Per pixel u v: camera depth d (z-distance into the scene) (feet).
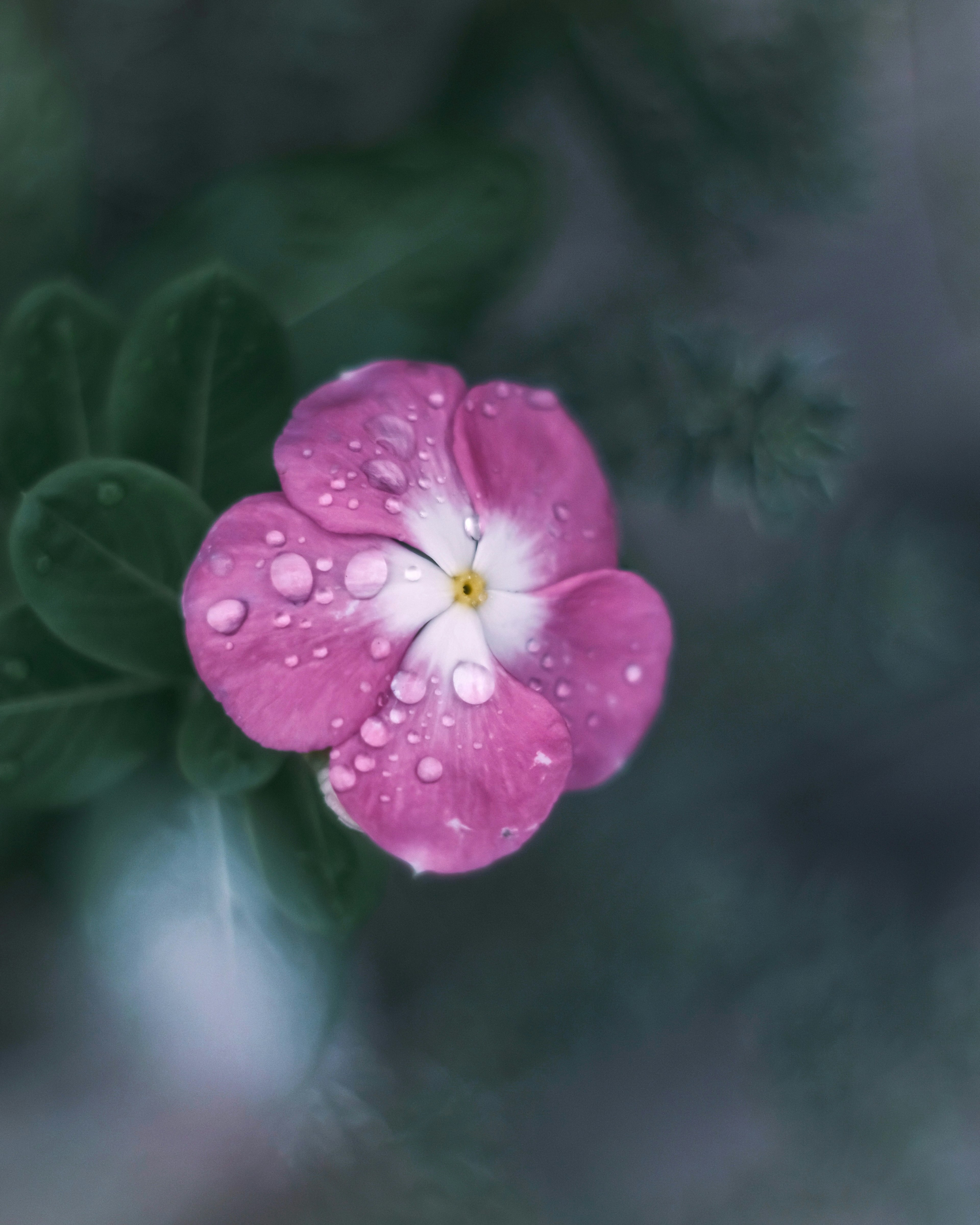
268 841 1.28
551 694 1.26
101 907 1.31
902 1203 1.64
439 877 1.64
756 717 1.84
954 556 1.77
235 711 1.22
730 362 1.40
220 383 1.30
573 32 1.48
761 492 1.39
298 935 1.30
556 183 1.49
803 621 1.76
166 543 1.26
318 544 1.23
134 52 1.48
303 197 1.39
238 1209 1.51
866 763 1.99
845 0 1.46
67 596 1.26
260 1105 1.32
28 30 1.39
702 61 1.47
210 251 1.39
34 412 1.32
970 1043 1.60
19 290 1.41
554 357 1.46
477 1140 1.48
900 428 2.03
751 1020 1.77
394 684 1.23
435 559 1.24
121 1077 1.50
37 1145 1.50
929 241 1.90
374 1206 1.46
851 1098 1.59
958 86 1.71
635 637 1.26
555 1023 1.56
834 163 1.48
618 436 1.42
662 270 1.51
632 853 1.73
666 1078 1.92
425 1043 1.51
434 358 1.40
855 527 1.79
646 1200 1.85
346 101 1.53
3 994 1.47
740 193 1.48
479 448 1.25
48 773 1.29
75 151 1.40
